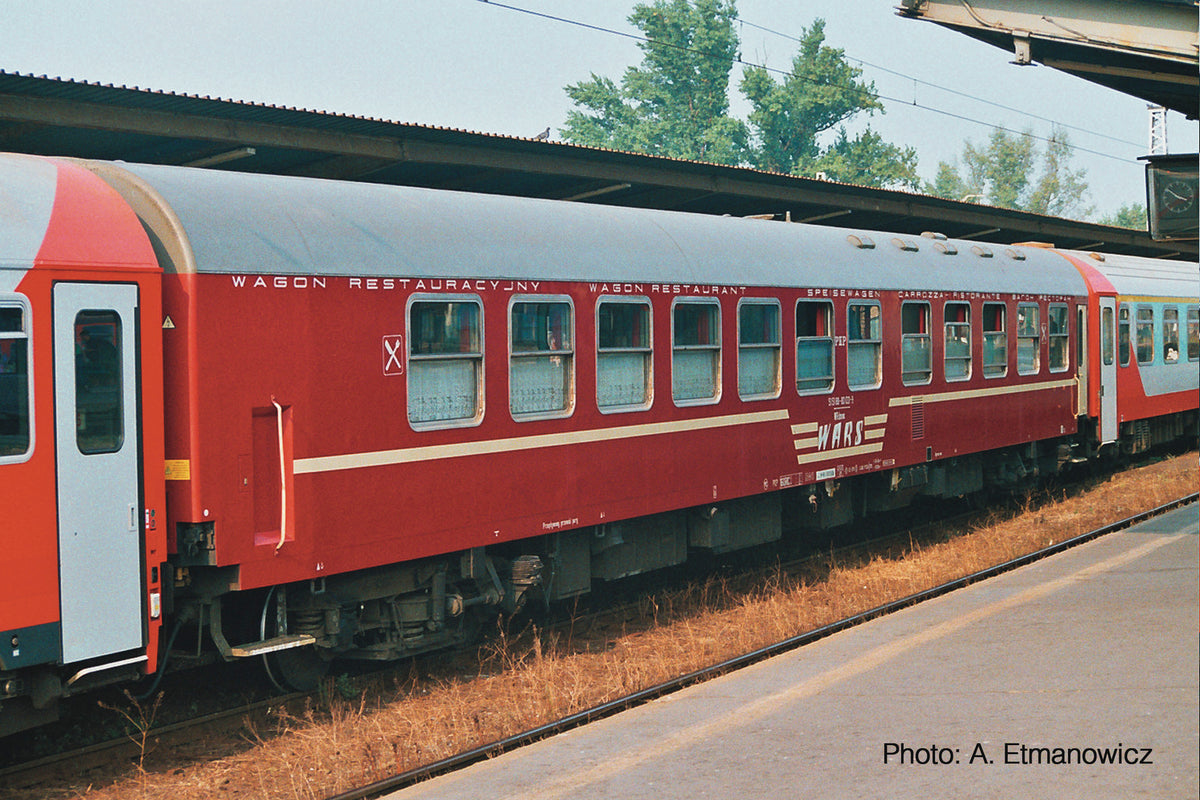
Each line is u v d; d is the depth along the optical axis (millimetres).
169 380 7312
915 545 14680
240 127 11055
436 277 8664
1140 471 20984
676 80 57688
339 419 8031
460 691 8859
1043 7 10703
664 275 10672
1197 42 10203
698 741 6781
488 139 12625
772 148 57406
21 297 6551
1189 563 11453
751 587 12398
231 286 7438
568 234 10000
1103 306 18938
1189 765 5816
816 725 6938
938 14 10953
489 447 9094
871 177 58812
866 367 13461
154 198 7402
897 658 8461
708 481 11211
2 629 6449
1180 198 8828
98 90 9641
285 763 7250
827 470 12773
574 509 9852
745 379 11672
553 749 6879
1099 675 7605
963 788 5699
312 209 8188
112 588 6934
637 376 10523
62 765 7141
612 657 9672
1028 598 10250
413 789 6391
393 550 8398
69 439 6738
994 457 16922
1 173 6812
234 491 7441
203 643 8328
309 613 8242
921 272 14406
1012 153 81188
